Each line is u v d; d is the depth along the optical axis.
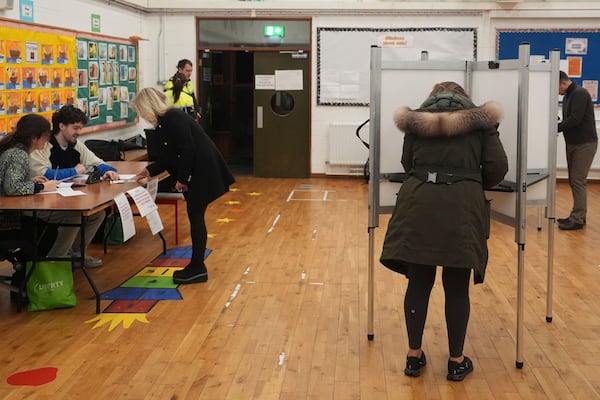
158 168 4.83
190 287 4.79
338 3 9.77
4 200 4.11
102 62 8.23
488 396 3.14
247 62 11.53
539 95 4.03
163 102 4.71
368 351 3.66
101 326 4.00
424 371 3.41
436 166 3.20
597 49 9.64
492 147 3.18
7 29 5.91
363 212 7.67
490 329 3.99
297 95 10.15
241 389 3.19
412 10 9.70
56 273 4.27
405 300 3.36
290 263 5.46
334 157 10.09
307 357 3.57
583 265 5.41
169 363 3.48
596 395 3.14
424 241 3.13
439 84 3.45
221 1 9.89
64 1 7.14
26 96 6.29
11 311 4.26
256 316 4.20
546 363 3.51
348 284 4.89
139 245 6.04
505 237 6.41
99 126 8.15
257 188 9.34
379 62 3.58
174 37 10.08
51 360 3.51
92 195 4.28
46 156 4.83
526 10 9.58
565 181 9.89
